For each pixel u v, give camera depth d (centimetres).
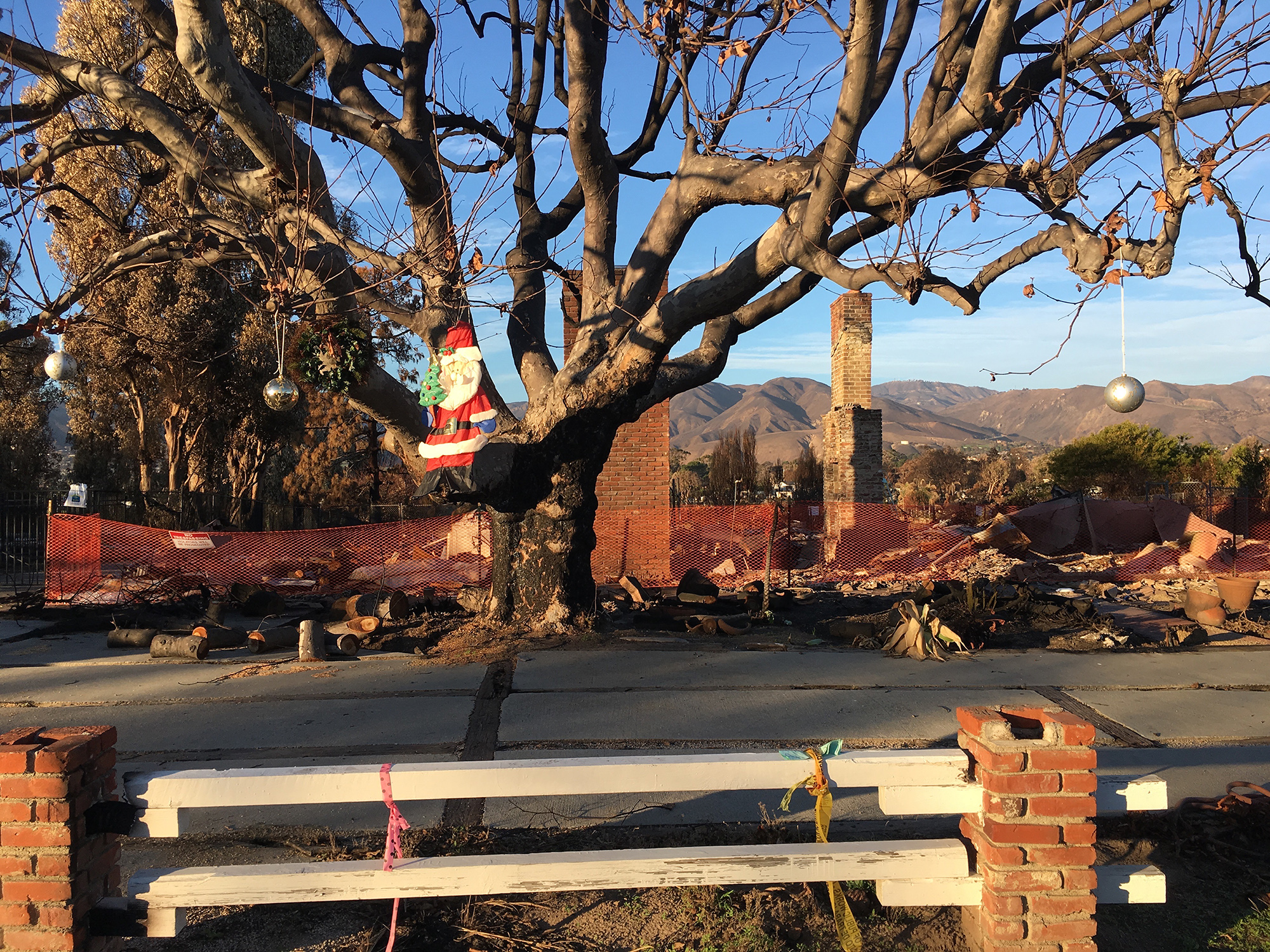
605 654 881
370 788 321
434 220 919
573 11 853
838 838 426
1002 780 315
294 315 848
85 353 2458
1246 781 516
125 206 1791
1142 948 350
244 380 2539
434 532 1817
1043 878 313
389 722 651
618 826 442
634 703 699
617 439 1512
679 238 907
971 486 4897
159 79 1716
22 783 296
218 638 977
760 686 755
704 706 690
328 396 2570
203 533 1522
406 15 927
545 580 979
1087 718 656
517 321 1051
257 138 799
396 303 961
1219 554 1727
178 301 2394
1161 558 1683
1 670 870
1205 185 502
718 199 848
